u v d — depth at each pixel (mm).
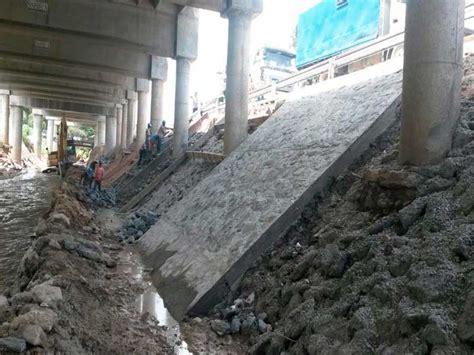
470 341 3191
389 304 4059
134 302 7125
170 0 15508
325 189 7258
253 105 18000
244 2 14828
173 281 7664
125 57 27016
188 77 22094
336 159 7395
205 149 18562
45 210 16922
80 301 6289
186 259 8188
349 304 4426
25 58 25672
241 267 6629
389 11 13195
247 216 7816
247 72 15039
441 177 5379
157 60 27578
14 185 26922
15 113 49281
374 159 7270
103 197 20938
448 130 5801
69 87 39062
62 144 36500
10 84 40219
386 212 5746
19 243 11984
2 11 19625
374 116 7867
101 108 50531
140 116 33781
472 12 10008
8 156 45562
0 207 18203
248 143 12109
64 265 7625
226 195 9641
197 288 6715
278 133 11016
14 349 4078
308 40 16672
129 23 21453
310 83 17000
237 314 6008
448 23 5730
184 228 9836
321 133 8906
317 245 6184
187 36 21969
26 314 4746
